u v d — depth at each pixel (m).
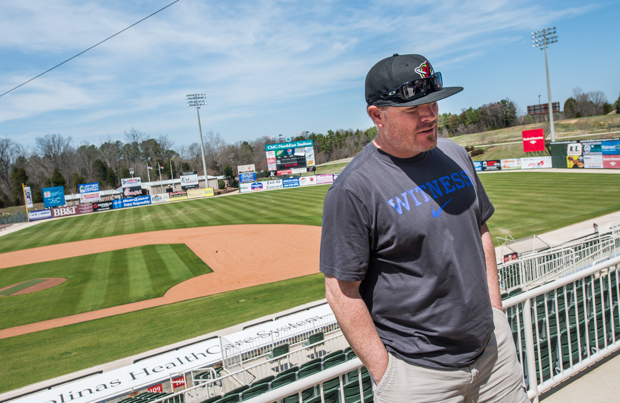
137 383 8.30
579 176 33.97
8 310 15.30
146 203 53.56
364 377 3.59
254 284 15.89
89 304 15.12
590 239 11.84
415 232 1.48
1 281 19.77
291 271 17.36
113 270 19.78
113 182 90.56
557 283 3.06
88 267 20.78
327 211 1.56
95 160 90.00
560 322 3.73
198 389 7.71
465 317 1.54
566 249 11.07
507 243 16.09
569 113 86.00
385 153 1.62
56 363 10.50
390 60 1.53
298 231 25.55
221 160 99.88
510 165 45.84
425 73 1.48
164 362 9.03
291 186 57.66
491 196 28.70
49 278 19.34
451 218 1.55
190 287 16.22
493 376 1.75
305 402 3.24
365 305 1.58
